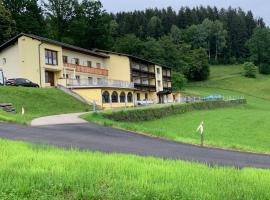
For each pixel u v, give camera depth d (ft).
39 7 349.41
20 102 147.23
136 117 149.18
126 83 229.04
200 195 28.09
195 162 46.91
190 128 138.82
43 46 204.44
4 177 30.53
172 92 341.00
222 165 49.14
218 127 144.25
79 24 352.90
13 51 210.59
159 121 158.71
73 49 228.84
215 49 642.22
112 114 131.23
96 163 37.55
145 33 619.26
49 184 29.01
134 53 407.23
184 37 630.74
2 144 49.11
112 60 267.80
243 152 65.87
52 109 152.05
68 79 201.67
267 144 108.47
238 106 290.35
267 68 533.14
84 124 92.58
